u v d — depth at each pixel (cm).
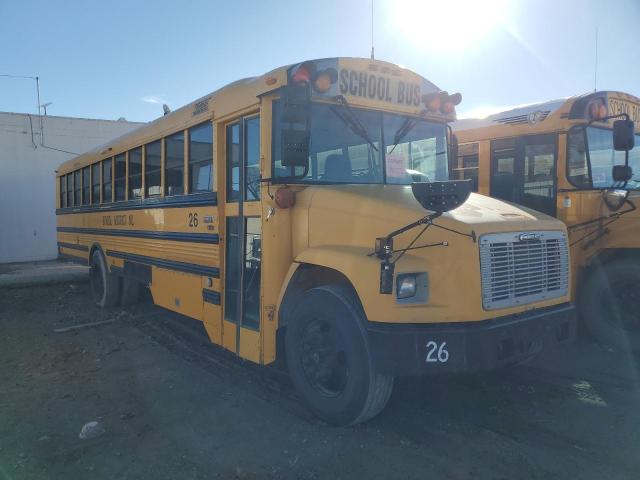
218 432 418
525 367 557
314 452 379
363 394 387
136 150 785
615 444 383
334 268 402
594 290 627
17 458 383
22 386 541
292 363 443
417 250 383
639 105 721
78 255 1095
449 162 557
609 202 620
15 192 2009
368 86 483
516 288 393
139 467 367
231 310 534
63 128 2086
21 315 906
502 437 397
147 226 738
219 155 548
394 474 347
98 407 479
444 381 515
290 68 443
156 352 656
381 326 373
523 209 455
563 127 659
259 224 484
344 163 478
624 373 536
